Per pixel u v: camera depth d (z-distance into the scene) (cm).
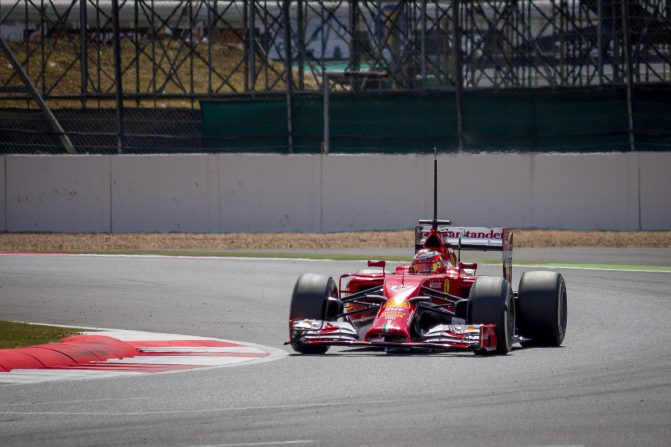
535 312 4047
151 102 17088
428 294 3984
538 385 3153
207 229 9525
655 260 7706
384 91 11719
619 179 9431
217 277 6706
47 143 12150
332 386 3145
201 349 4025
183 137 10838
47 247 8594
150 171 9525
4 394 3020
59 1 18225
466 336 3622
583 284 6306
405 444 2391
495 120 11781
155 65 13250
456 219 9450
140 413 2741
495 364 3581
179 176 9538
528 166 9462
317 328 3747
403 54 13762
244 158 9525
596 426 2575
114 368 3531
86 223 9538
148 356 3831
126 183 9525
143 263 7500
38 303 5500
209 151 12031
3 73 16712
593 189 9462
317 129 11844
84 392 3052
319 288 3975
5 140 12038
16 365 3525
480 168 9456
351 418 2669
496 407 2811
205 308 5362
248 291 6050
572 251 8319
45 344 3881
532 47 14425
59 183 9538
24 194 9556
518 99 11750
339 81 13912
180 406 2836
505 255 4459
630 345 4109
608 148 11531
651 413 2736
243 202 9525
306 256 7956
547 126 11731
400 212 9538
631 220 9431
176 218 9538
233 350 4009
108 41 18675
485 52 13775
